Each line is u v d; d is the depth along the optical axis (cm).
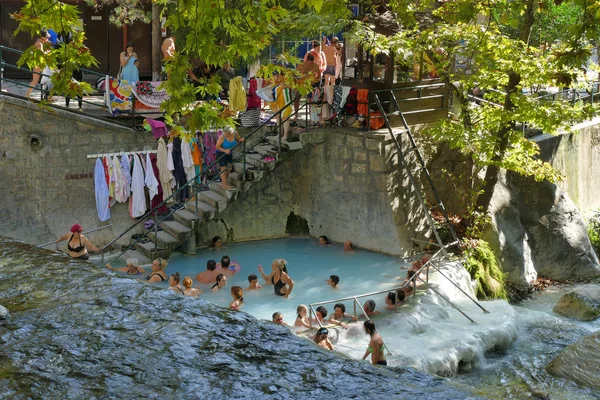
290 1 1897
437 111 1942
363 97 1861
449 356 1393
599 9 799
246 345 370
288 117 1870
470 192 1944
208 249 1883
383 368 348
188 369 345
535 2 1711
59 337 377
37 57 1014
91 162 1825
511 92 1761
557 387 1384
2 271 475
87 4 2255
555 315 1831
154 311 409
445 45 1784
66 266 483
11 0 2289
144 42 2442
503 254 1920
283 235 2000
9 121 1734
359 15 1906
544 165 1803
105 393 323
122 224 1883
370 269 1761
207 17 957
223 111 1127
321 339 1262
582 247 2111
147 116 1862
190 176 1902
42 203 1795
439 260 1720
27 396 319
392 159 1836
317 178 1970
